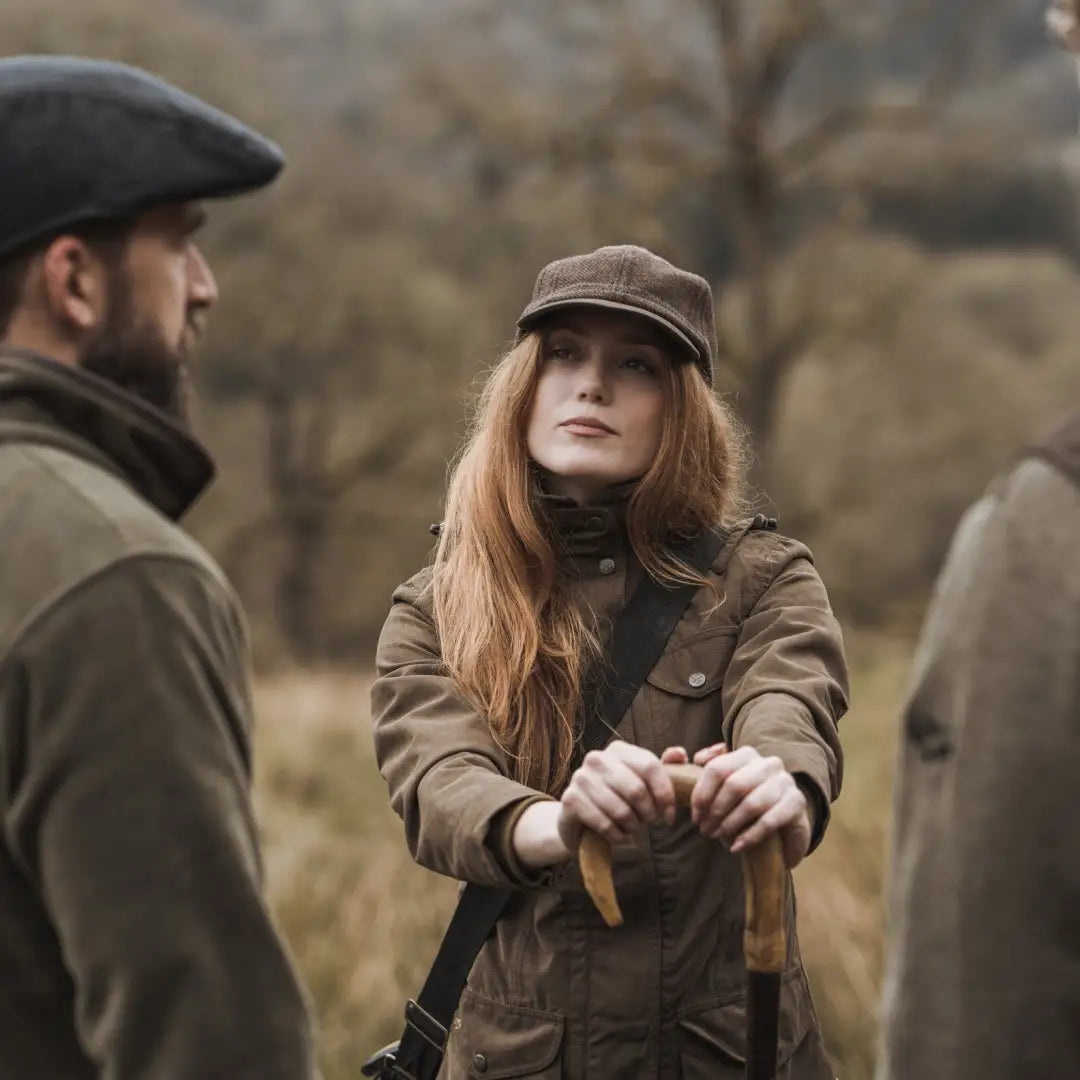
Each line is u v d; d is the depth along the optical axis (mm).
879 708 13953
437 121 25125
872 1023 7160
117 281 2473
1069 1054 2293
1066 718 2295
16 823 2260
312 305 40500
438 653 3465
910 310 27766
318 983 8188
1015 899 2299
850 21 24531
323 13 48531
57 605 2260
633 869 3217
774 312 26641
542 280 3465
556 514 3434
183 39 41500
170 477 2518
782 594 3391
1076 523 2332
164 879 2232
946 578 2576
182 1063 2217
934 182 25047
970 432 32094
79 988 2268
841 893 7887
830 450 31250
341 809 11203
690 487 3416
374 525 44281
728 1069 3250
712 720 3338
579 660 3346
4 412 2412
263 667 30438
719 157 25141
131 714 2248
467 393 3869
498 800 2965
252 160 2500
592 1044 3225
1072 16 2543
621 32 24344
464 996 3402
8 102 2424
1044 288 52406
